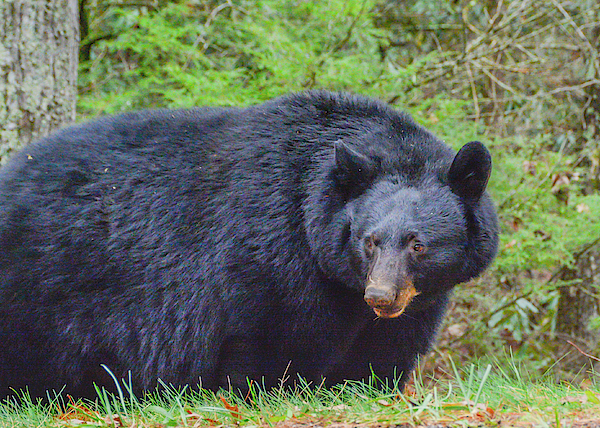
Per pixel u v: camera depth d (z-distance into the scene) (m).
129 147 8.91
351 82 16.38
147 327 8.53
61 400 8.95
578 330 19.73
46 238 8.62
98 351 8.67
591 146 19.41
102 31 21.48
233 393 8.29
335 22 17.48
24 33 12.30
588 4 19.42
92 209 8.64
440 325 9.09
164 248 8.45
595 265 19.36
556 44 19.88
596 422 5.91
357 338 8.77
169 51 18.61
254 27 16.44
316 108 8.69
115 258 8.52
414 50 23.45
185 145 8.75
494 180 16.61
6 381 8.81
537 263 17.36
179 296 8.42
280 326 8.16
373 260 7.48
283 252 8.05
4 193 8.94
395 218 7.55
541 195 17.02
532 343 20.00
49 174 8.89
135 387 8.79
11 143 12.23
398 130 8.55
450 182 7.95
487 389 7.43
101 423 6.96
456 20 23.14
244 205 8.20
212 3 21.20
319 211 7.98
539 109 19.88
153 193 8.59
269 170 8.27
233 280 8.16
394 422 6.08
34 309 8.61
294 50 16.16
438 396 6.88
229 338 8.32
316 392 7.98
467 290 18.22
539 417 5.89
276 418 6.58
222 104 15.13
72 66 13.12
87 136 9.16
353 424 6.22
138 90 17.86
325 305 8.12
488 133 18.95
